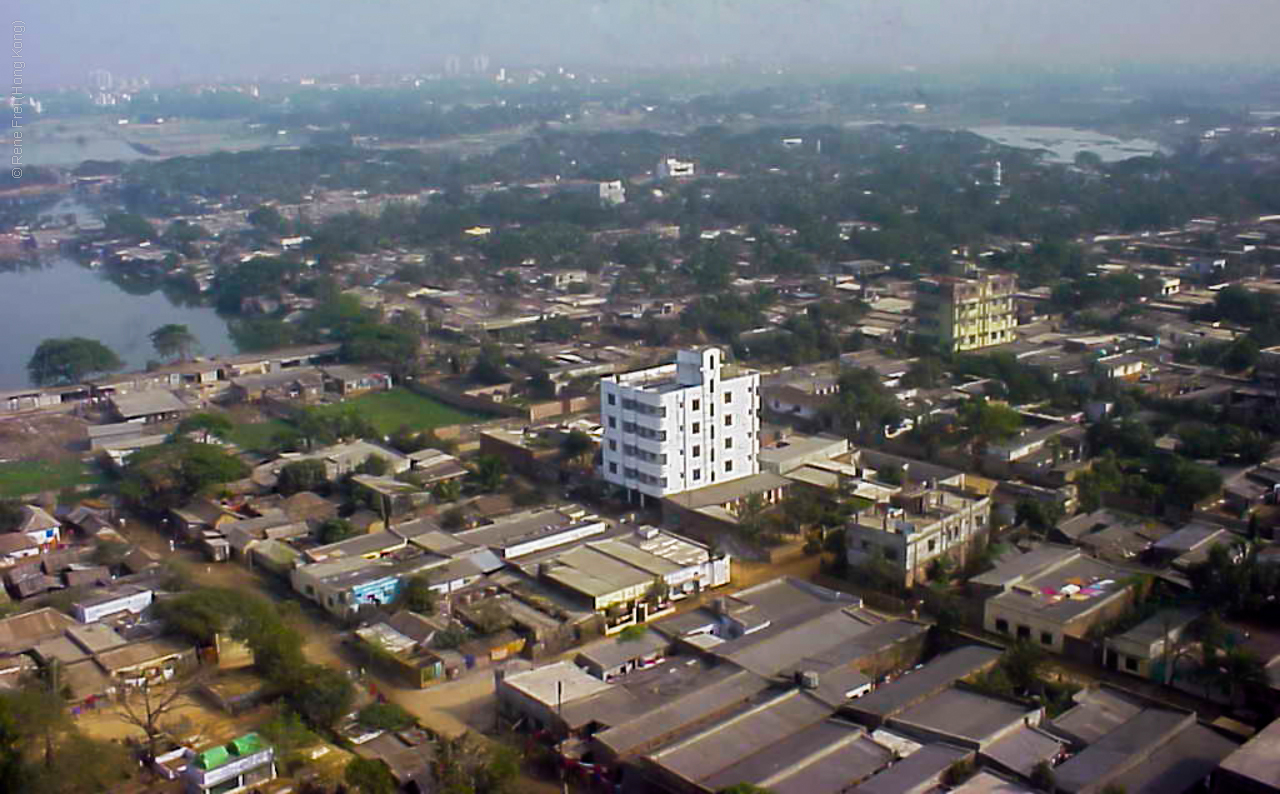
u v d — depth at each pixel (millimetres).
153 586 74250
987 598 67125
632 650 62688
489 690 62531
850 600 68375
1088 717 54062
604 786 51875
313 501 90000
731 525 81250
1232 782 46188
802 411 111625
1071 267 181750
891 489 87688
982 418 97812
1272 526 78062
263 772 52500
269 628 63188
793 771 49438
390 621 68438
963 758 50062
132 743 56969
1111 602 66500
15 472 105312
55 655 64750
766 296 168125
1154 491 84312
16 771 50969
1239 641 62000
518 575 75500
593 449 97812
